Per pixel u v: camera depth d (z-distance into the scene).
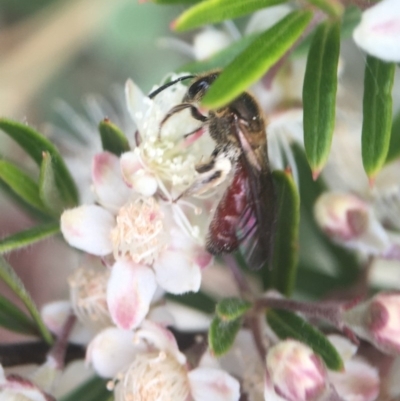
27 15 0.11
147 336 0.06
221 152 0.06
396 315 0.05
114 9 0.11
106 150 0.06
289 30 0.05
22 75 0.11
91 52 0.11
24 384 0.05
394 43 0.05
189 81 0.06
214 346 0.05
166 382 0.06
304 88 0.05
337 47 0.05
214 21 0.05
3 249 0.05
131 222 0.06
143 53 0.11
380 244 0.06
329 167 0.07
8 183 0.06
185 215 0.06
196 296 0.06
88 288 0.06
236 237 0.06
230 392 0.05
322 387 0.05
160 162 0.06
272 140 0.07
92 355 0.06
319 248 0.07
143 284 0.06
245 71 0.05
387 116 0.05
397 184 0.07
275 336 0.06
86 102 0.10
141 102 0.06
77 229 0.06
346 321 0.06
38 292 0.10
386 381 0.06
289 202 0.06
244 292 0.06
